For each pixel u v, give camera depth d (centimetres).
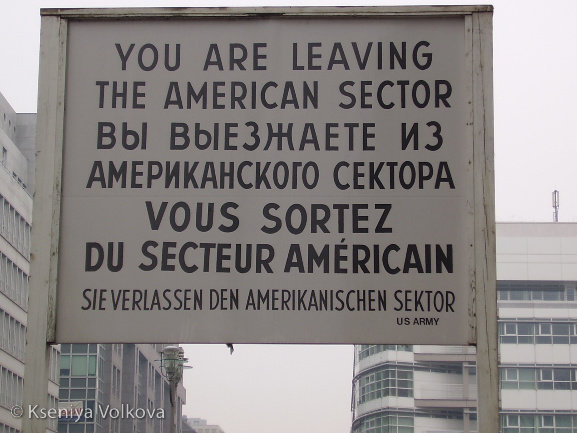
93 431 9856
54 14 922
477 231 875
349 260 877
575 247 11700
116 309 875
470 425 11594
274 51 912
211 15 913
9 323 8219
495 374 846
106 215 891
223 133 902
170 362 2591
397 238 880
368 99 903
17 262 8550
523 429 11238
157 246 884
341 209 886
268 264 878
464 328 862
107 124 907
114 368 10656
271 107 904
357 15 911
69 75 916
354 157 895
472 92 899
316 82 906
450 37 911
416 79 905
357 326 866
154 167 898
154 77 912
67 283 880
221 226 886
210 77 911
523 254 11700
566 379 11344
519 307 11575
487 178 884
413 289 870
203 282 876
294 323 867
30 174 10456
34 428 848
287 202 888
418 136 897
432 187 888
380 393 11806
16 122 10612
